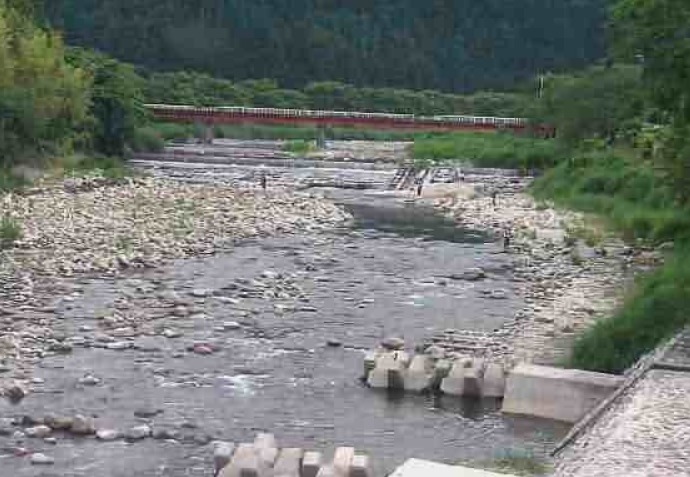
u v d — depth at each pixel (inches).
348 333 1115.9
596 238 1806.1
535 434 813.2
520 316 1196.5
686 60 1003.3
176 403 865.5
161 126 4025.6
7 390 861.2
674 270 1182.9
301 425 824.9
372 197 2593.5
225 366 977.5
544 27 7037.4
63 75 2736.2
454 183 2778.1
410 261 1605.6
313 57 6368.1
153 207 2042.3
